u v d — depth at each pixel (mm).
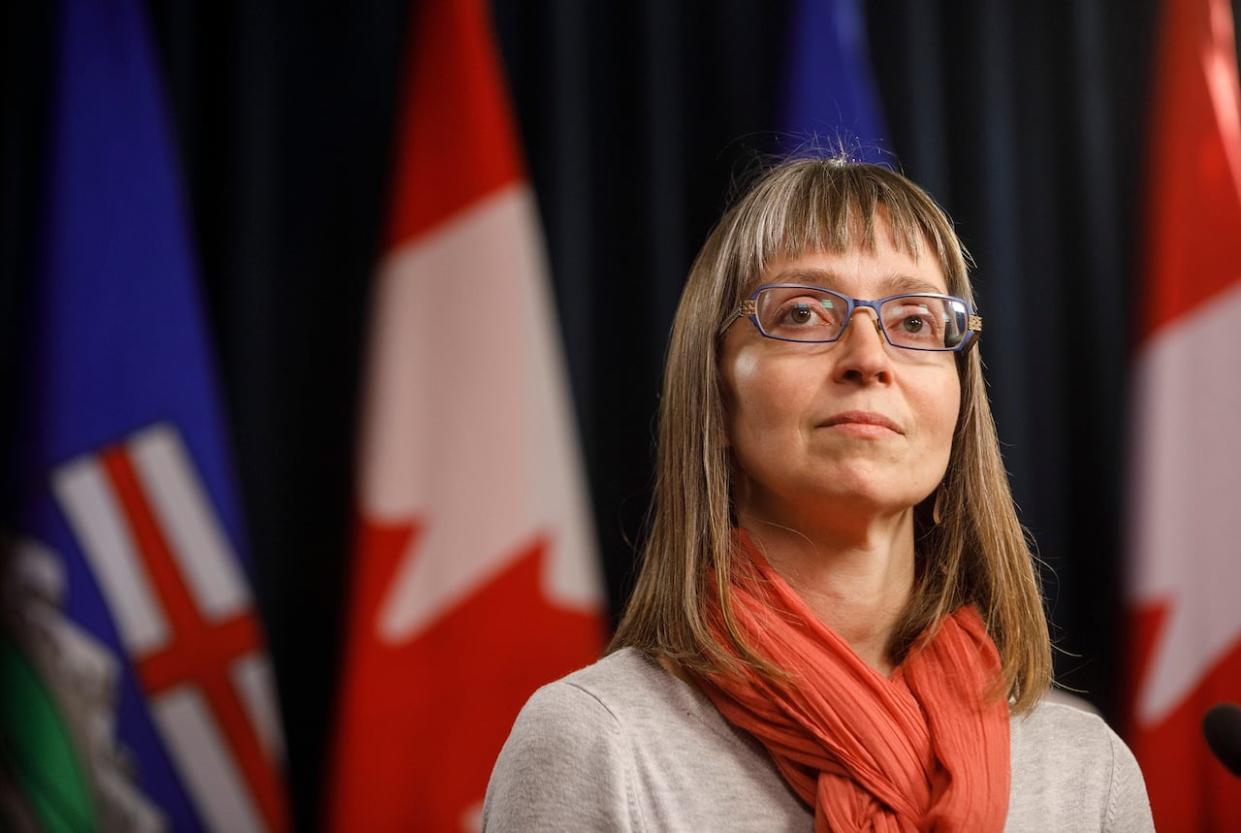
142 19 6172
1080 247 7469
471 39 6402
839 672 2211
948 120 7484
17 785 5547
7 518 5785
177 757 5652
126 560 5746
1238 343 6801
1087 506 7293
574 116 6883
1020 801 2297
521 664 5949
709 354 2414
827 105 6566
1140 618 6719
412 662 5934
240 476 6391
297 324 6602
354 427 6523
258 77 6637
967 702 2307
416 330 6195
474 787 5852
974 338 2508
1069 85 7578
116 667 5672
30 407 5840
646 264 6906
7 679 5625
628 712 2211
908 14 7309
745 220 2473
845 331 2295
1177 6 7145
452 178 6289
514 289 6215
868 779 2123
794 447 2270
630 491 6777
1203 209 6922
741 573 2338
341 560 6473
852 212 2428
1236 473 6734
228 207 6559
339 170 6707
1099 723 2506
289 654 6430
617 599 6664
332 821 5898
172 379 5887
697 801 2150
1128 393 7273
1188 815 6500
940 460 2332
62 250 5910
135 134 6051
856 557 2350
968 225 7344
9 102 6344
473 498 6066
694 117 7203
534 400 6168
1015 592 2500
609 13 7168
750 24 7238
